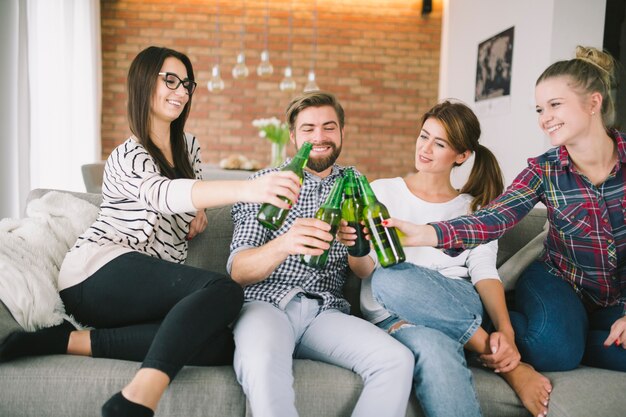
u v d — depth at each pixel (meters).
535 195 1.59
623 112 3.22
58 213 1.73
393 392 1.32
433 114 1.74
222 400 1.34
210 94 6.45
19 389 1.31
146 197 1.42
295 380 1.37
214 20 6.40
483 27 4.75
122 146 1.57
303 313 1.54
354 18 6.52
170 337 1.26
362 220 1.45
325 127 1.71
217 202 1.33
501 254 1.96
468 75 5.09
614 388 1.36
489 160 1.83
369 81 6.59
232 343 1.45
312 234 1.36
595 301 1.62
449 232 1.44
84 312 1.48
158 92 1.63
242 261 1.50
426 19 6.54
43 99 4.60
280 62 6.50
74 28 5.30
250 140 6.52
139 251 1.56
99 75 5.78
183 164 1.75
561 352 1.45
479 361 1.52
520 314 1.57
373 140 6.66
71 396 1.32
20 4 3.58
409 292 1.45
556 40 3.61
